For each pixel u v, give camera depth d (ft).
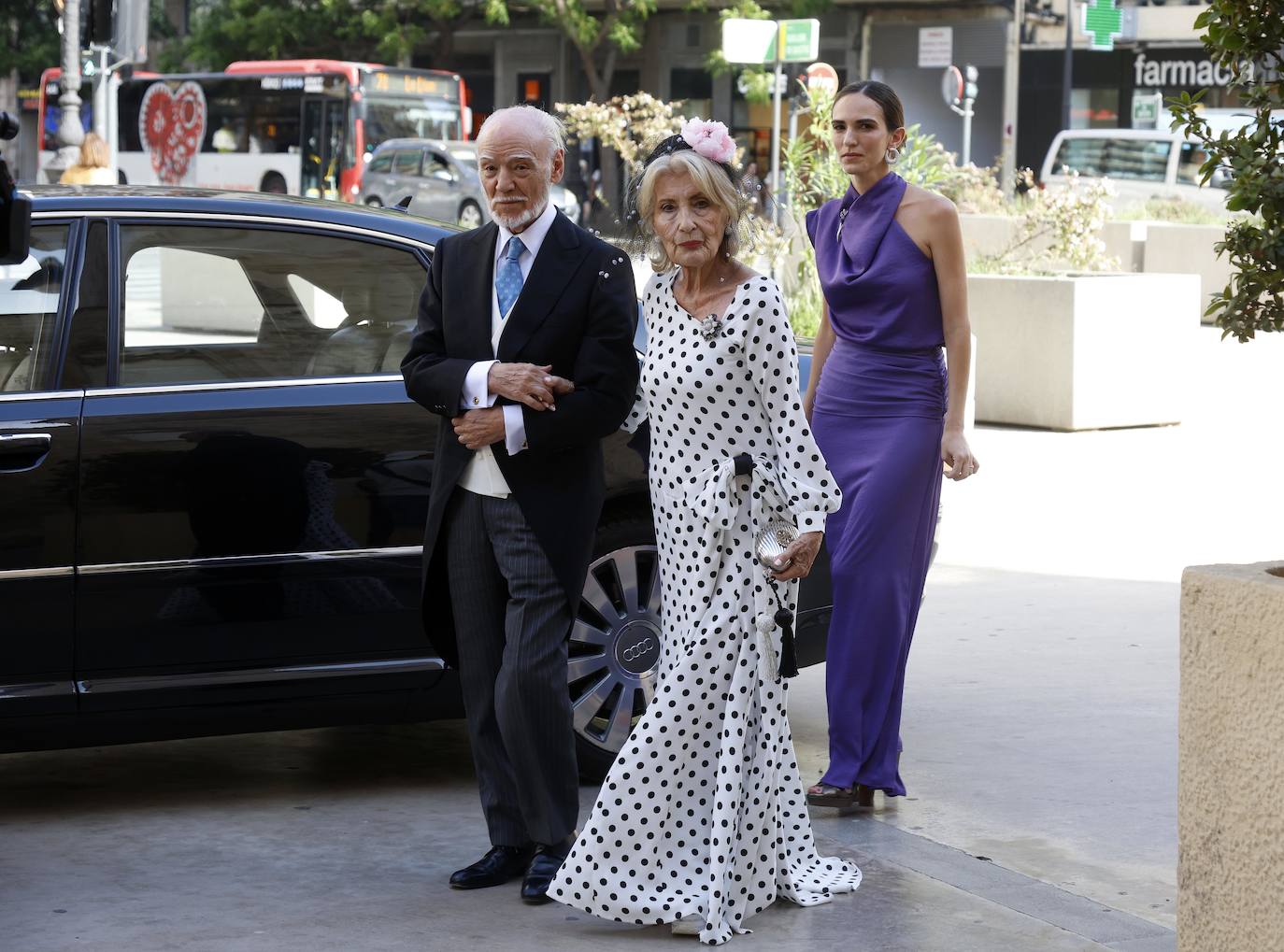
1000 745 19.08
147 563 15.78
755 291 13.58
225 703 16.15
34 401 15.71
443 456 14.53
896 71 144.97
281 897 14.37
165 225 16.51
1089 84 139.03
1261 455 39.96
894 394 16.81
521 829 14.80
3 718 15.60
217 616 15.98
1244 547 30.07
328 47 148.87
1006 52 140.67
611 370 14.12
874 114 16.80
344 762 18.52
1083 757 18.66
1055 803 17.17
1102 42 134.92
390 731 19.84
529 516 14.11
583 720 17.17
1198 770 10.98
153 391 15.99
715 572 13.78
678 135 13.73
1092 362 43.50
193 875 14.88
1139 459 39.32
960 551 29.63
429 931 13.64
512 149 14.11
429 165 110.11
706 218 13.46
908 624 16.93
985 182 71.77
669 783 13.70
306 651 16.26
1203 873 10.97
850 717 16.75
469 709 14.84
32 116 169.37
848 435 16.93
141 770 18.16
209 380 16.17
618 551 17.25
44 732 15.81
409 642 16.51
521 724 14.23
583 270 14.26
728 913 13.61
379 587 16.35
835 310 17.10
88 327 16.06
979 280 44.93
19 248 13.79
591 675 17.30
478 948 13.28
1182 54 134.62
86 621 15.67
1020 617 25.18
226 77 127.03
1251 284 11.87
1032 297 43.88
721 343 13.58
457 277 14.51
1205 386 51.60
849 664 16.71
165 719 16.08
